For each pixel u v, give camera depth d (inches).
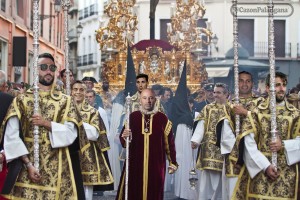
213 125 434.9
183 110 488.1
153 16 723.4
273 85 297.7
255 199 301.1
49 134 290.4
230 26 1315.2
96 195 523.2
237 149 307.6
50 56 301.4
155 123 377.7
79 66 1915.6
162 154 377.4
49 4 1336.1
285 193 297.3
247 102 372.2
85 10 1850.4
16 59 669.3
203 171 439.5
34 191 286.8
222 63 911.7
